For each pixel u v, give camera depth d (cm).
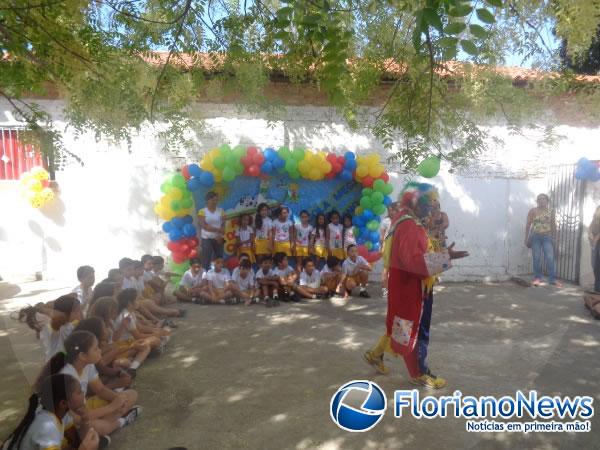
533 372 176
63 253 626
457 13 168
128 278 464
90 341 225
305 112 338
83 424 232
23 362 214
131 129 329
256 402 279
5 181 632
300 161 379
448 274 624
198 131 327
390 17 294
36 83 320
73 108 321
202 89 308
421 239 290
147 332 388
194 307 528
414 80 311
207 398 290
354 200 601
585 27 266
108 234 598
